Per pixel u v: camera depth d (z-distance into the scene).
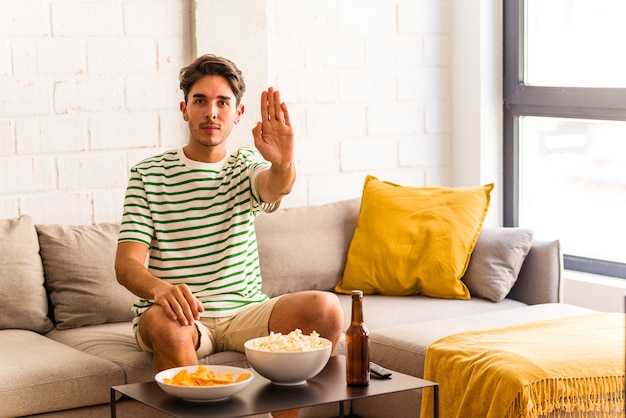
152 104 4.05
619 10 4.34
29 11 3.77
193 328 3.03
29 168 3.81
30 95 3.79
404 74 4.73
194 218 3.19
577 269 4.54
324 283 4.07
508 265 3.89
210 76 3.19
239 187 3.21
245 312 3.16
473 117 4.79
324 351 2.59
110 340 3.30
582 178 4.54
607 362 2.98
